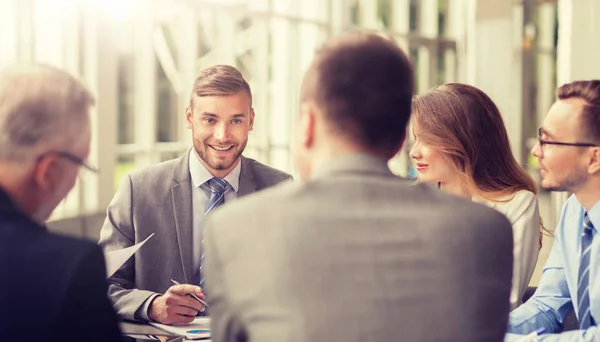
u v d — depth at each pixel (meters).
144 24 5.62
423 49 9.70
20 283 1.22
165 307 2.20
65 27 4.89
